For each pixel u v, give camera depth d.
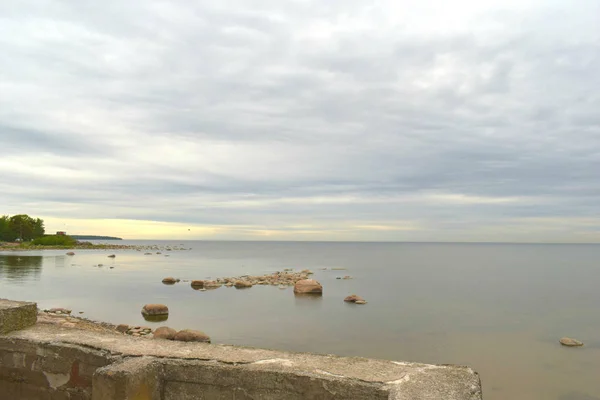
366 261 93.75
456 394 3.81
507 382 15.83
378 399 4.02
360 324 24.95
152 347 5.26
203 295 36.22
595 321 26.61
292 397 4.32
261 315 27.38
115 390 4.30
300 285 38.06
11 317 5.90
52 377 5.38
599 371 17.05
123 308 29.42
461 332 23.31
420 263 87.94
